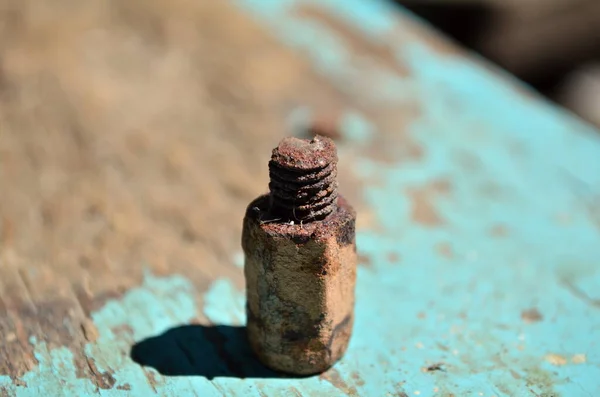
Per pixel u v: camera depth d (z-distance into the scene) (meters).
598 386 0.16
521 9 0.46
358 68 0.25
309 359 0.16
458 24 0.47
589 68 0.50
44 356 0.16
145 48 0.25
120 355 0.16
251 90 0.24
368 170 0.21
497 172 0.22
